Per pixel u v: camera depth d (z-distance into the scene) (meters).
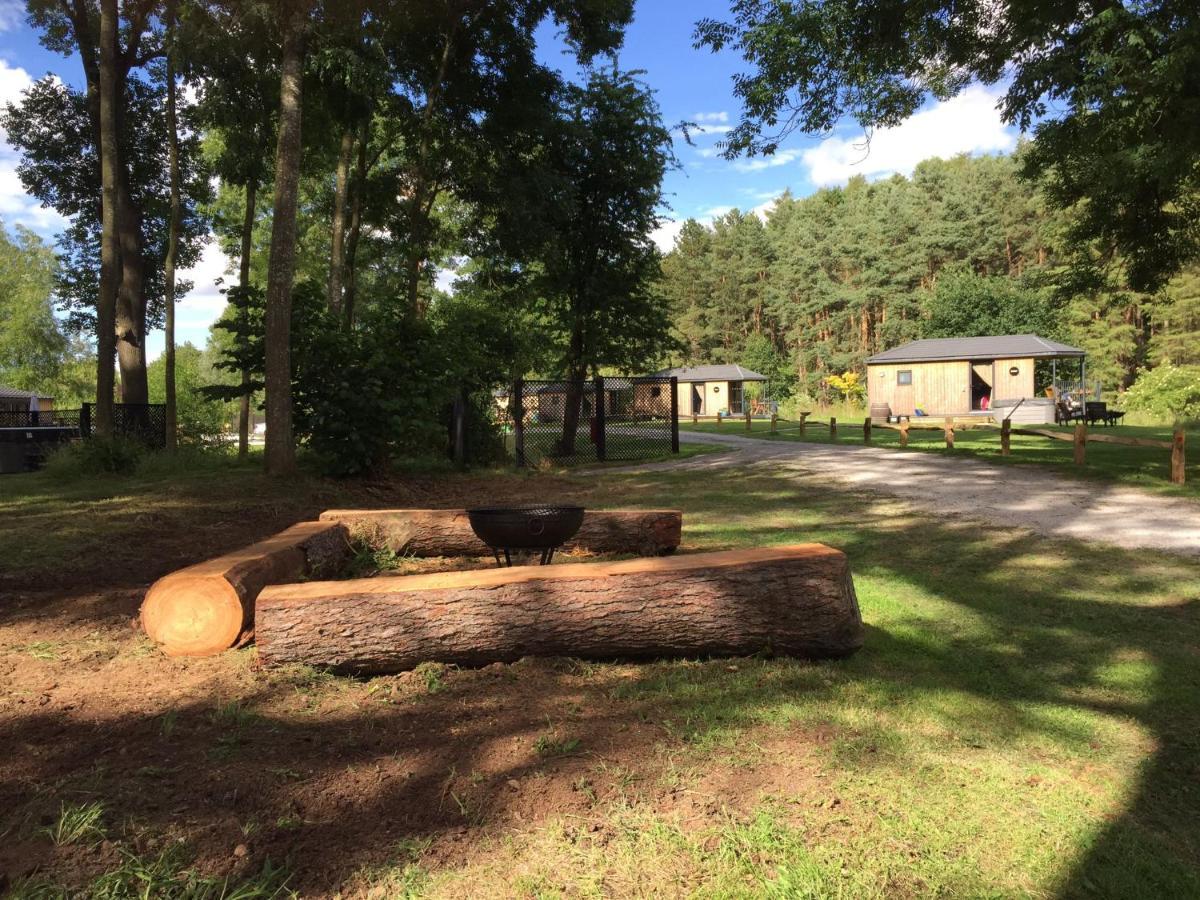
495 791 2.58
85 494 9.47
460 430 15.43
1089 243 15.34
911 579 5.73
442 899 2.07
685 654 3.93
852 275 70.88
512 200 18.25
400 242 21.28
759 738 3.00
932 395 35.12
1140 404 33.31
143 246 23.64
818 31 12.41
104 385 13.64
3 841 2.22
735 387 54.53
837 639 3.87
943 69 12.71
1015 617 4.77
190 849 2.22
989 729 3.14
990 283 51.09
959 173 71.94
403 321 12.23
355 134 17.05
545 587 3.78
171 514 8.25
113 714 3.18
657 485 12.36
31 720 3.11
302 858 2.22
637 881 2.15
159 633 3.86
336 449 11.47
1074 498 9.61
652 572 3.82
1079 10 10.28
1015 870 2.22
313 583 3.93
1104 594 5.27
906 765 2.80
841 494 10.52
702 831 2.37
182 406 28.61
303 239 28.62
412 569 6.21
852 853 2.28
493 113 18.91
